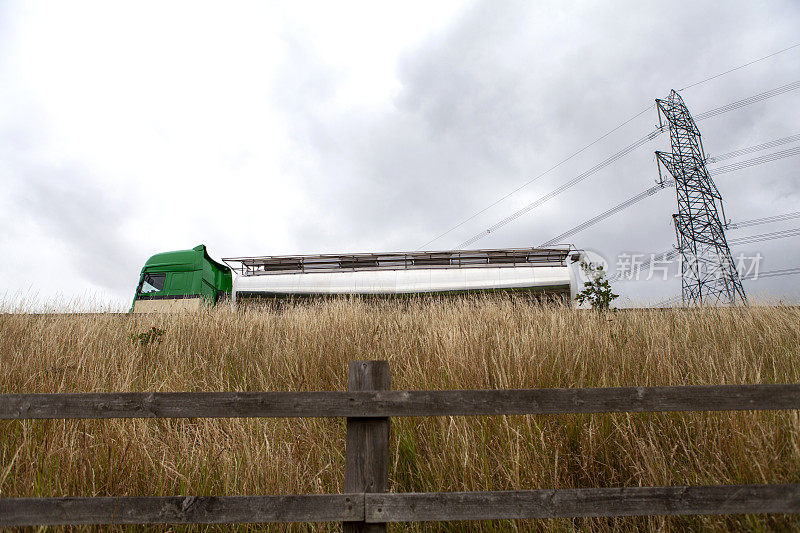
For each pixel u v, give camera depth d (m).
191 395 2.35
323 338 5.63
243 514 2.23
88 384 4.23
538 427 3.41
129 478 3.04
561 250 11.12
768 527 2.53
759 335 5.16
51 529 2.48
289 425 3.79
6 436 3.37
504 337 4.62
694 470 3.08
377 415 2.33
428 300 8.41
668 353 4.20
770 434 2.92
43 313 6.40
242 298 11.61
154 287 12.18
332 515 2.23
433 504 2.25
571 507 2.27
